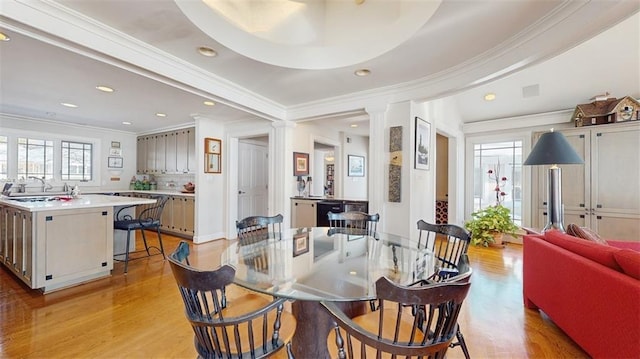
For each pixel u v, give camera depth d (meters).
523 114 4.80
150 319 2.26
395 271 1.86
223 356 1.25
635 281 1.46
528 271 2.51
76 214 2.92
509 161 4.99
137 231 5.76
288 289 1.54
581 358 1.83
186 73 2.76
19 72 2.82
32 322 2.20
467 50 2.46
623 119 3.81
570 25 1.88
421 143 3.62
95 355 1.82
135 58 2.32
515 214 4.92
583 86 3.97
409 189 3.33
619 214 3.85
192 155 5.47
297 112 4.24
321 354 1.67
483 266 3.65
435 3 1.89
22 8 1.75
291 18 2.74
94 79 3.01
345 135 6.52
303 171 5.00
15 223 3.02
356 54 2.68
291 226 4.65
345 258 2.15
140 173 6.55
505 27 2.11
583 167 4.11
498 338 2.06
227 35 2.38
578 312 1.85
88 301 2.57
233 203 5.26
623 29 3.15
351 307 1.84
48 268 2.72
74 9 1.91
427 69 2.86
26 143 5.13
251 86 3.38
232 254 2.25
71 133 5.64
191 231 5.09
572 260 1.91
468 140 5.41
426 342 1.12
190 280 1.19
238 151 5.60
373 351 1.33
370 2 2.57
